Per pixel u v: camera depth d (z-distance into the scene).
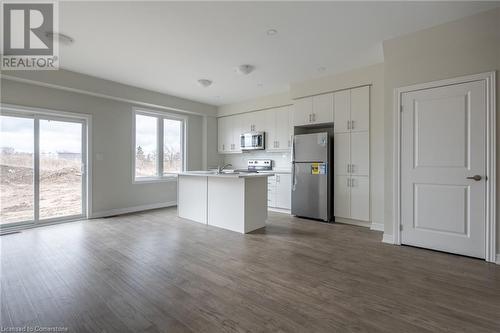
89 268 2.58
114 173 5.15
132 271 2.52
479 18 2.67
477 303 1.96
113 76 4.57
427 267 2.62
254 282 2.31
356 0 2.42
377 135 4.05
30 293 2.09
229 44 3.33
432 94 3.05
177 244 3.35
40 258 2.83
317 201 4.68
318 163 4.66
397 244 3.34
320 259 2.85
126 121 5.34
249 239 3.58
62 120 4.50
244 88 5.33
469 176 2.84
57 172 4.46
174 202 6.25
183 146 6.50
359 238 3.63
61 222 4.47
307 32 3.03
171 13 2.62
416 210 3.20
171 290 2.16
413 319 1.77
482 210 2.78
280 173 5.57
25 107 4.03
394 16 2.70
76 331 1.64
